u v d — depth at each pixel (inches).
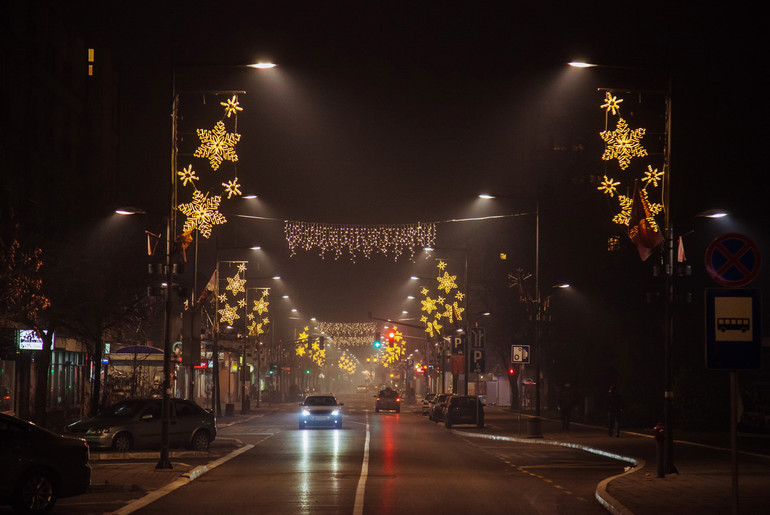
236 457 1213.1
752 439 1528.1
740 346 438.3
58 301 1362.0
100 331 1457.9
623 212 1064.2
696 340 1945.1
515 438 1647.4
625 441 1497.3
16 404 1641.2
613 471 1036.5
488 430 1958.7
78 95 1977.1
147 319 1541.6
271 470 1020.5
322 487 837.2
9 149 1528.1
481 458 1220.5
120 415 1278.3
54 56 1819.6
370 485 856.9
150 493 787.4
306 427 1975.9
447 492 802.2
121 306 1491.1
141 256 1489.9
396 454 1274.6
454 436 1806.1
